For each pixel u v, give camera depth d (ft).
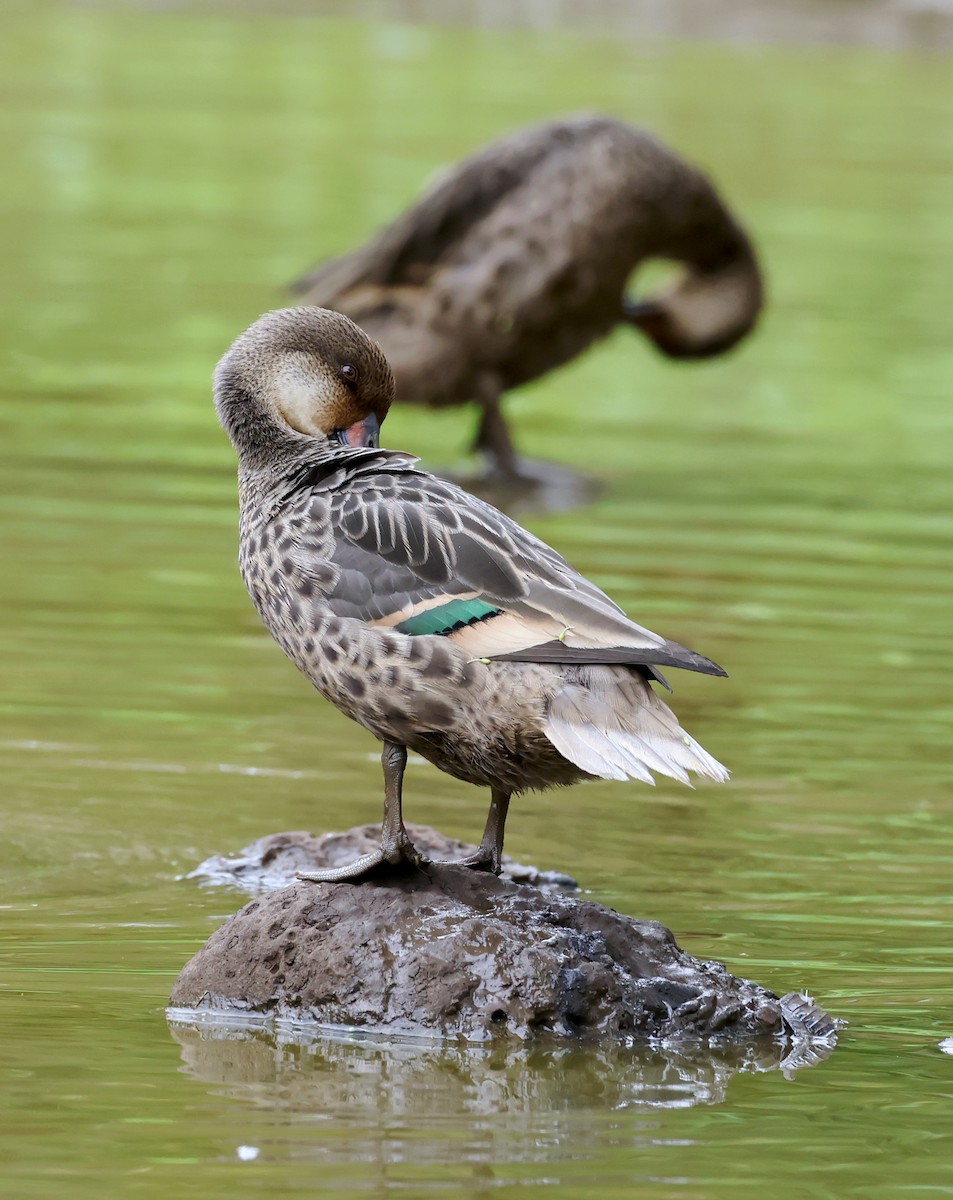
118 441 66.39
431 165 115.34
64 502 58.65
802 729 42.55
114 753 39.09
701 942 30.66
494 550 26.55
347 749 40.24
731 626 49.83
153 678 43.96
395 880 27.71
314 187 109.19
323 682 27.25
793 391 80.89
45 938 29.94
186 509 58.65
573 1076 25.18
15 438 66.03
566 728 25.29
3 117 124.67
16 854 33.63
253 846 33.99
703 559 55.88
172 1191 21.88
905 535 59.82
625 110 131.44
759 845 35.53
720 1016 26.66
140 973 28.53
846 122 132.46
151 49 151.74
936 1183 22.59
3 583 50.37
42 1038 25.96
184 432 68.08
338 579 26.91
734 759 40.45
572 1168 22.67
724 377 83.10
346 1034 26.27
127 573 51.93
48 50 148.87
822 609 51.67
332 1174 22.34
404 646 26.22
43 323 81.30
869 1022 27.55
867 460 70.28
